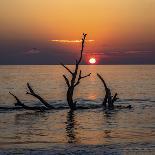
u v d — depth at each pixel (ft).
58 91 304.30
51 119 138.41
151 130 113.80
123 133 108.37
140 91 302.86
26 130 114.11
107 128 118.32
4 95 256.52
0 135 104.83
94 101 213.46
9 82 431.02
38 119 138.21
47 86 368.48
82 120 136.46
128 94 273.54
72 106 159.22
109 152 82.79
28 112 157.28
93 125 124.98
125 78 556.10
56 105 186.70
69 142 94.53
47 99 230.89
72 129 116.37
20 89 320.50
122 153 81.71
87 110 162.09
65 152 82.69
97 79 536.83
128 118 141.49
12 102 208.23
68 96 157.58
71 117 143.74
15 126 122.11
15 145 90.68
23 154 80.79
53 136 103.60
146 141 94.94
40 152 82.74
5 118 140.26
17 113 154.40
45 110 159.63
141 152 82.69
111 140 97.09
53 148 86.84
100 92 295.28
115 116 146.61
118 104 195.72
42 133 108.78
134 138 99.91
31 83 415.64
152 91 302.45
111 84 401.70
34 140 97.50
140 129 115.75
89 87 357.61
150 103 203.21
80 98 237.66
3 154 80.64
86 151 83.61
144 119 138.92
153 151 83.41
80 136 103.65
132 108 173.58
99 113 154.61
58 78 557.33
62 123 129.49
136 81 463.83
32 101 213.66
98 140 97.19
